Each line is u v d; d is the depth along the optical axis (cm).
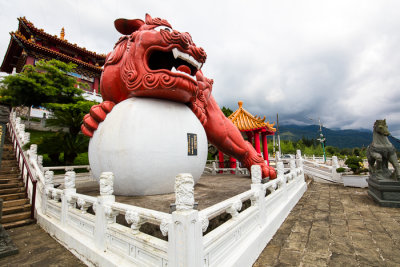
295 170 856
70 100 1638
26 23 2183
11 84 1453
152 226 358
